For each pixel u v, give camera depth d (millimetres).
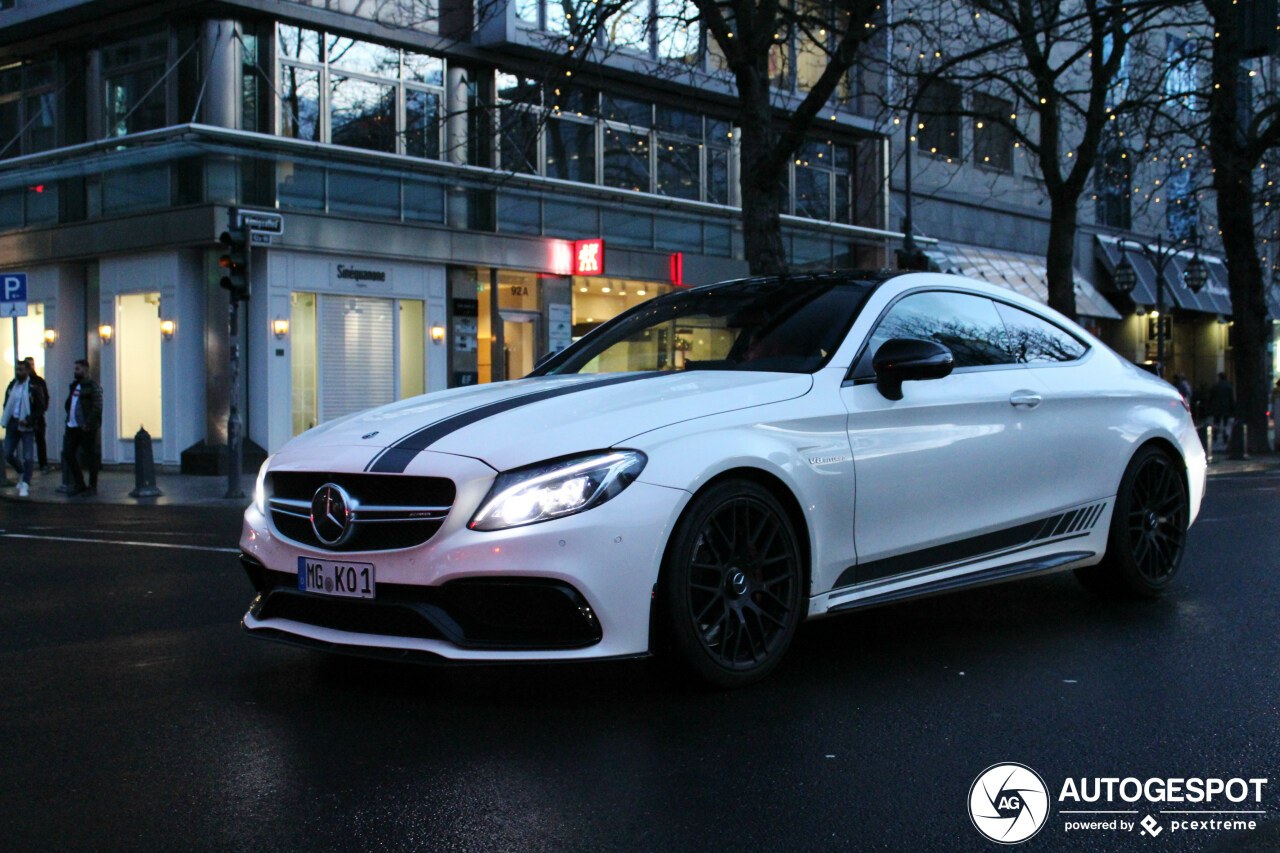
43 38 19719
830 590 4145
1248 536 7957
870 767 3146
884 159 28672
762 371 4348
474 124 19609
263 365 18328
